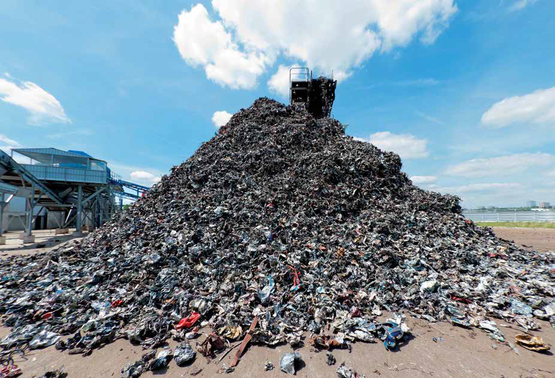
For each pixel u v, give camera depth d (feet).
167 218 33.40
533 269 25.70
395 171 48.21
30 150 81.71
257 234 28.40
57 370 12.55
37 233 92.22
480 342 14.52
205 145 54.54
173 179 44.52
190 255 24.97
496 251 30.01
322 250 25.52
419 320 17.01
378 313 17.26
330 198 36.22
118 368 12.75
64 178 78.23
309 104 90.02
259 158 45.98
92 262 26.35
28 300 19.61
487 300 19.10
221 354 13.62
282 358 12.96
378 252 25.18
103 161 89.61
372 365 12.57
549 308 17.53
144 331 15.39
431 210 39.01
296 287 19.75
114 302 18.63
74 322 16.63
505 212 115.65
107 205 102.73
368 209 35.70
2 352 14.11
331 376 11.88
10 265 29.86
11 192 61.87
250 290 19.79
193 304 17.88
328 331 15.49
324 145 51.65
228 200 35.76
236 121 60.95
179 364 12.89
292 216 32.12
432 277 21.93
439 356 13.26
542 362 12.66
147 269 23.17
